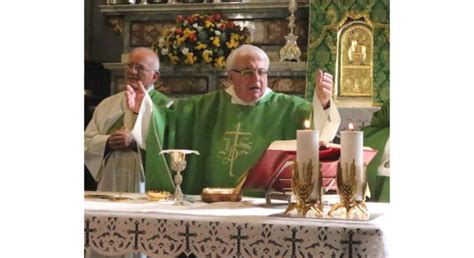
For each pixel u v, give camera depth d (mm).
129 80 4484
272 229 2324
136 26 4648
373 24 4219
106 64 4543
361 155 2445
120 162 4379
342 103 4242
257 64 4312
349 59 4258
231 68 4363
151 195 3143
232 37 4402
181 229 2426
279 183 2930
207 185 4324
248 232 2352
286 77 4359
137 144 4359
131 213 2500
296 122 4262
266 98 4332
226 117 4355
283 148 3062
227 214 2514
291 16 4371
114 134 4363
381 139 4102
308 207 2463
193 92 4461
